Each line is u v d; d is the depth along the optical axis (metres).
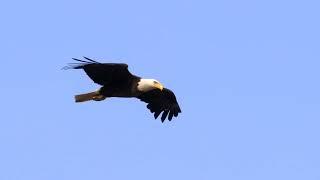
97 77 21.81
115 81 22.02
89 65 21.44
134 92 22.08
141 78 22.20
